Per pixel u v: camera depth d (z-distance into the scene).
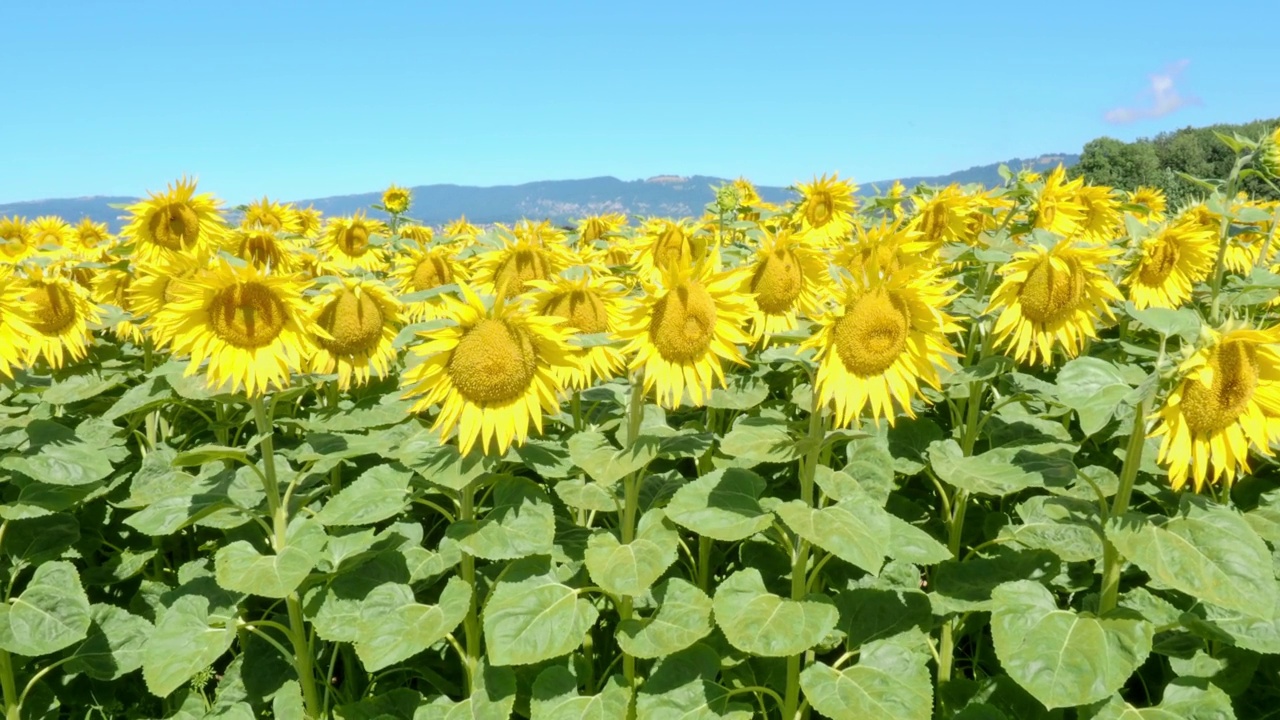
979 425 2.00
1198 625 1.49
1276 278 1.68
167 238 2.74
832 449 2.24
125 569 2.03
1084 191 2.89
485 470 1.56
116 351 2.83
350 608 1.65
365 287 1.97
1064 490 1.85
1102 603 1.52
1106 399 1.40
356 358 2.01
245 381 1.70
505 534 1.55
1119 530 1.42
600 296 1.92
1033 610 1.46
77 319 2.42
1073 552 1.69
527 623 1.50
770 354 1.62
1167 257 2.39
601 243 3.33
